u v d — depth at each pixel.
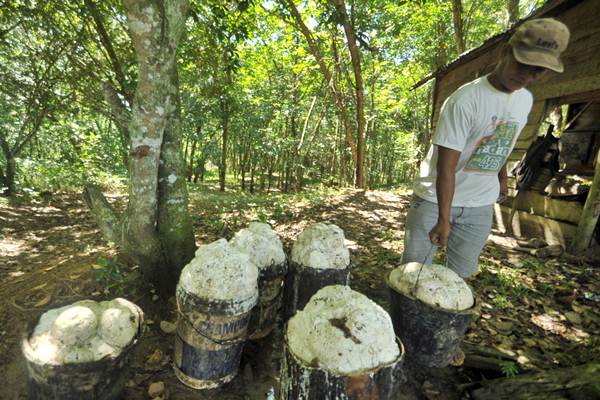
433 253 2.55
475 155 2.28
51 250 4.42
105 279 3.02
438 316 2.05
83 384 1.62
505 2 11.83
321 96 13.93
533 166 5.23
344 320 1.60
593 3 4.23
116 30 5.71
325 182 15.79
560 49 1.82
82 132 9.52
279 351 2.51
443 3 10.39
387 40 12.20
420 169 2.56
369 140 16.38
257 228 2.72
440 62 12.38
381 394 1.54
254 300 2.07
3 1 5.12
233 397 2.10
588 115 5.60
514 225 5.67
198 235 4.75
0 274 3.56
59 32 5.68
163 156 2.76
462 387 2.18
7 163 7.52
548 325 2.88
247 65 11.28
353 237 5.25
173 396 2.05
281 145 12.37
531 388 1.97
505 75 1.98
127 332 1.76
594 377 1.88
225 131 11.35
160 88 2.38
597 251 4.25
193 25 5.77
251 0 5.60
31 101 6.66
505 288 3.47
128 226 2.67
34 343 1.65
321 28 10.18
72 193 8.38
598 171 4.16
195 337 2.01
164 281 2.90
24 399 1.98
